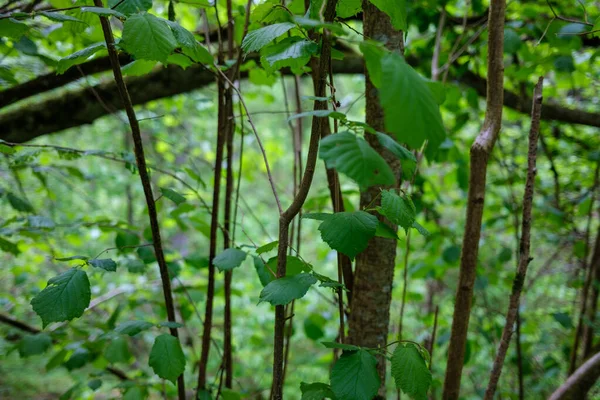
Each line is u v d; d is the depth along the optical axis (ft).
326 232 3.25
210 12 6.84
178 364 3.88
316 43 3.18
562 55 5.85
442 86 3.14
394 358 3.43
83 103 6.18
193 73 6.30
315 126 3.15
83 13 3.92
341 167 2.72
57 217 10.39
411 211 3.51
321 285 3.36
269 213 20.67
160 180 12.10
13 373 11.31
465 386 9.36
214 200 4.55
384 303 4.19
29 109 6.11
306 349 12.12
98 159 13.33
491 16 3.77
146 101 6.48
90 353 5.61
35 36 5.16
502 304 9.97
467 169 7.04
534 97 4.02
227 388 5.01
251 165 10.61
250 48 3.15
